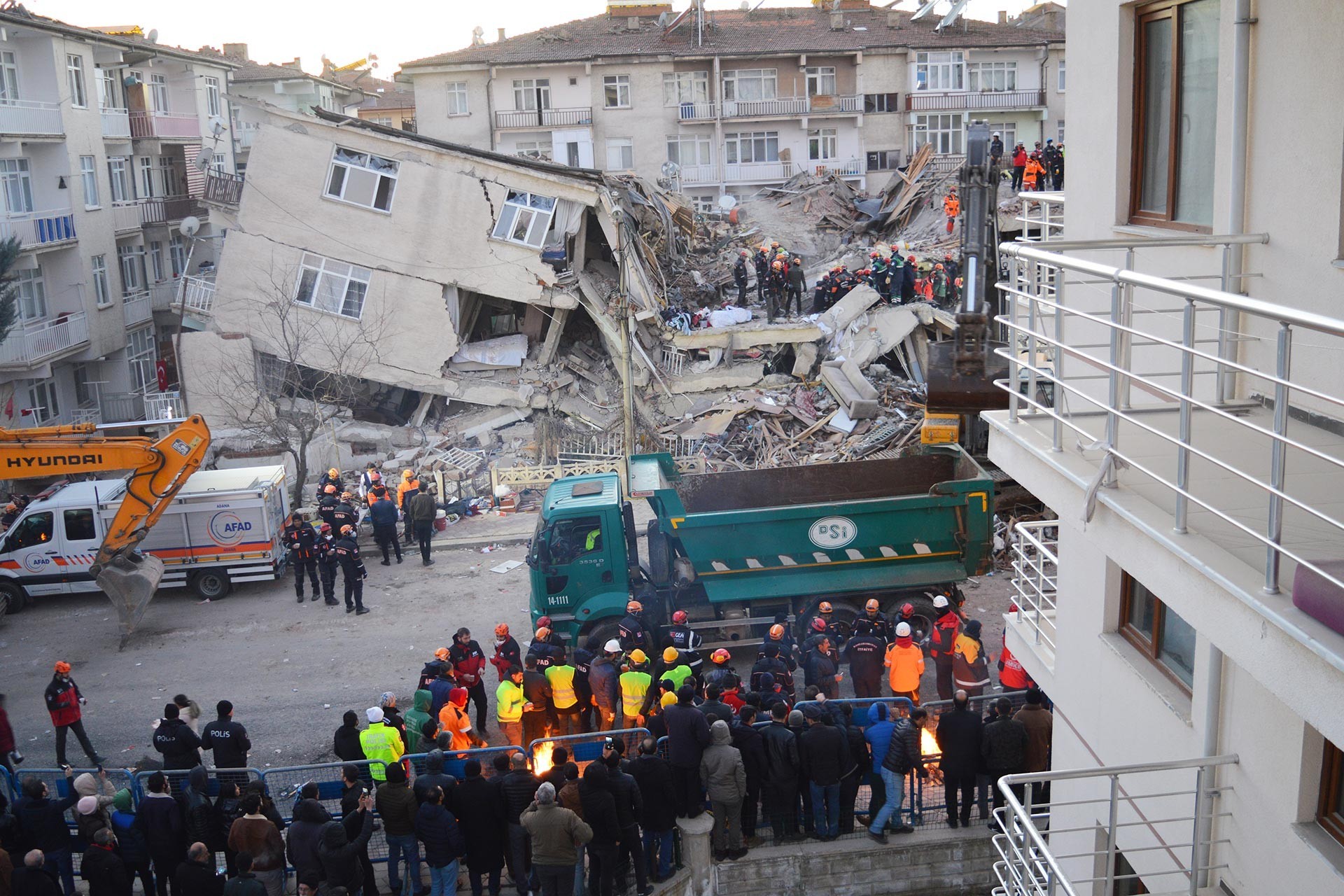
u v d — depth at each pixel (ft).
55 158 107.86
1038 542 31.91
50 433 60.59
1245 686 20.16
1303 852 18.45
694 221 131.03
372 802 39.27
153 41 141.08
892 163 187.21
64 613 68.44
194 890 32.86
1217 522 16.51
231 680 57.57
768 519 53.47
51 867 36.32
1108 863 21.48
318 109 96.07
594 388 96.58
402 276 96.17
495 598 67.51
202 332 96.73
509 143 179.83
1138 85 24.06
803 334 94.73
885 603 55.52
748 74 181.68
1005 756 37.45
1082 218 26.53
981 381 26.66
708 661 56.49
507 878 38.24
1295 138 18.49
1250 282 19.94
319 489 76.13
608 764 35.37
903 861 38.63
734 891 38.55
